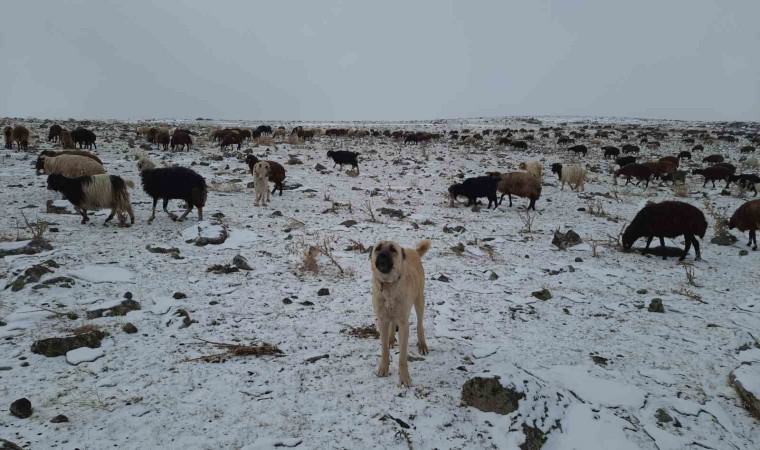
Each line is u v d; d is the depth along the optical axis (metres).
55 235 8.29
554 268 8.35
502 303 6.56
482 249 9.33
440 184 17.56
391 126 56.56
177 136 21.00
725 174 19.73
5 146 19.23
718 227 11.44
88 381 4.14
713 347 5.41
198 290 6.37
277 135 32.69
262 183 11.98
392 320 4.19
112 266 6.98
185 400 3.90
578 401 4.16
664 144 35.84
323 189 15.12
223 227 9.02
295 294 6.45
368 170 19.78
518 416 3.70
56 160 11.90
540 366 4.78
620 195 17.36
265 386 4.16
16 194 11.17
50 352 4.51
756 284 7.81
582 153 29.72
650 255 9.60
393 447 3.42
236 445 3.38
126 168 15.66
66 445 3.29
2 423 3.49
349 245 8.92
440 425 3.68
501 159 25.52
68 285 6.14
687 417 4.07
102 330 5.07
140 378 4.21
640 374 4.75
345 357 4.76
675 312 6.50
